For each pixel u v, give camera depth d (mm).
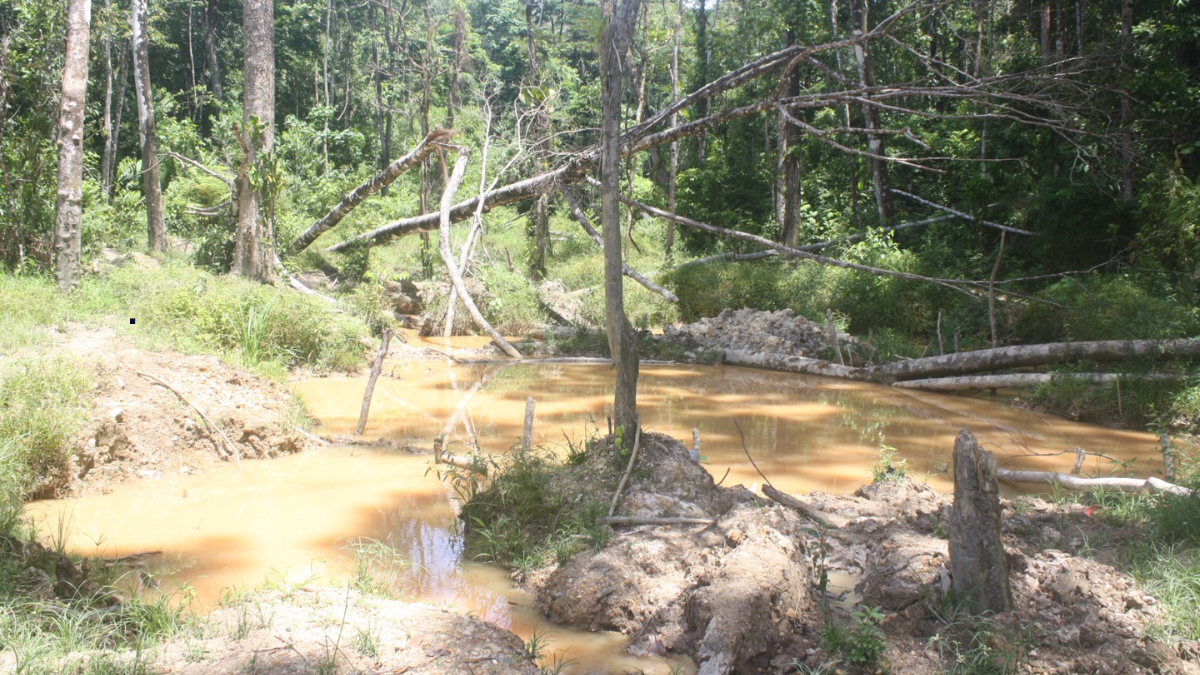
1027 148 20078
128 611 4617
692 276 19594
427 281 21016
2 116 15531
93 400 8133
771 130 31516
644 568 5426
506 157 27938
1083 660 4199
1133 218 17312
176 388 8828
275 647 4223
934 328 17375
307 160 28516
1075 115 13086
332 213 20562
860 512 6738
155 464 8117
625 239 27844
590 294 20422
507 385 13094
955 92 11766
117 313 12625
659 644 4770
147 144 20484
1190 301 14719
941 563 5090
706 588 4789
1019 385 12219
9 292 12062
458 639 4484
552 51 43875
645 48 28078
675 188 30141
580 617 5105
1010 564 5070
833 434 10164
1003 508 6594
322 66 46562
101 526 6719
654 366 15547
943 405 12164
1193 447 9602
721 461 8781
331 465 8500
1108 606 4625
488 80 34688
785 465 8664
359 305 17594
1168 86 17000
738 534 5387
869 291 18375
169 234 23969
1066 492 7477
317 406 11172
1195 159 18438
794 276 19578
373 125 45344
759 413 11375
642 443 6918
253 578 5703
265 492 7629
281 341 13367
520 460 6836
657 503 6289
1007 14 23531
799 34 28000
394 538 6523
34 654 3953
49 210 15383
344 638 4367
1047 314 14734
